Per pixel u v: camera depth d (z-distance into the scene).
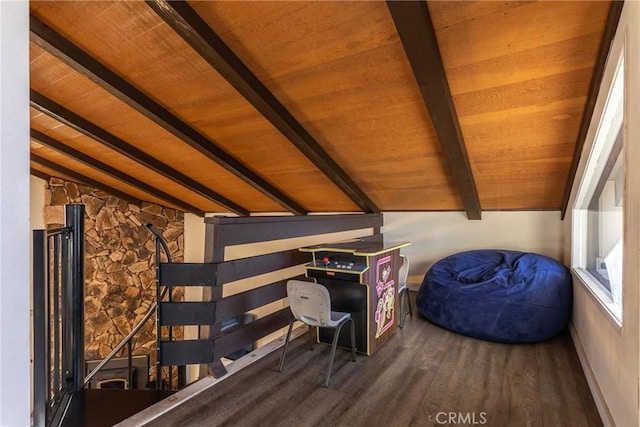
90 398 2.26
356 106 2.95
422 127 3.08
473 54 2.19
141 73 2.77
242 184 5.12
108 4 2.13
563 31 1.95
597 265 2.83
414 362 2.79
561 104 2.51
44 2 2.14
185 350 2.45
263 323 3.00
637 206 1.49
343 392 2.35
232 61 2.43
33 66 2.85
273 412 2.13
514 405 2.18
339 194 4.95
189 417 2.08
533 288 3.27
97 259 6.02
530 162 3.33
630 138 1.58
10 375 0.81
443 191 4.26
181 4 2.04
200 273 2.41
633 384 1.53
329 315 2.51
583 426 1.97
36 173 5.41
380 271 3.12
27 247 0.86
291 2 2.01
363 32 2.17
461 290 3.49
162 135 3.86
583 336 2.79
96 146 4.32
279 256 3.06
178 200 6.35
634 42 1.51
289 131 3.20
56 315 1.97
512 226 4.39
